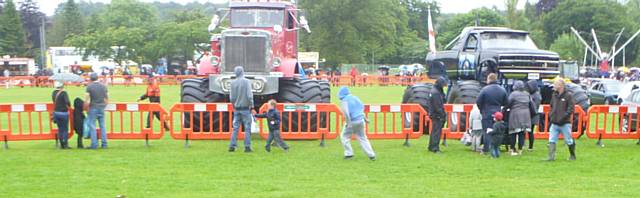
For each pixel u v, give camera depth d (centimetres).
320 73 5481
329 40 7612
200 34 6175
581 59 7862
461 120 1505
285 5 1638
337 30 7538
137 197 859
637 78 4841
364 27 7794
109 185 934
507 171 1073
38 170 1055
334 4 7444
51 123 1341
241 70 1255
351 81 5147
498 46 1612
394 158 1203
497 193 894
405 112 1462
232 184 948
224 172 1045
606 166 1130
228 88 1443
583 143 1455
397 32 9188
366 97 3347
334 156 1223
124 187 921
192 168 1080
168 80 5016
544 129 1495
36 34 12150
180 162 1141
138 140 1453
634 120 1537
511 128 1225
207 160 1163
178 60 6456
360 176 1017
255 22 1616
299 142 1430
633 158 1227
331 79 5138
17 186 925
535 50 1581
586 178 1016
